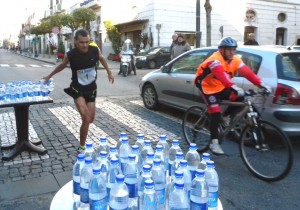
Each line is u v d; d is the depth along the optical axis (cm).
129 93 1091
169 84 721
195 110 529
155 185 197
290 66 507
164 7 2536
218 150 454
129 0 2884
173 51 1073
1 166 459
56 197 223
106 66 515
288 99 479
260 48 546
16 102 454
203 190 187
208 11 1335
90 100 471
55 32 2834
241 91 418
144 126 664
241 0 2791
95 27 3244
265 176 417
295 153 516
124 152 243
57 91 1125
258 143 416
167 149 261
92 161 219
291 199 376
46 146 541
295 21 3055
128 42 1655
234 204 364
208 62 434
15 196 378
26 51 6062
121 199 177
